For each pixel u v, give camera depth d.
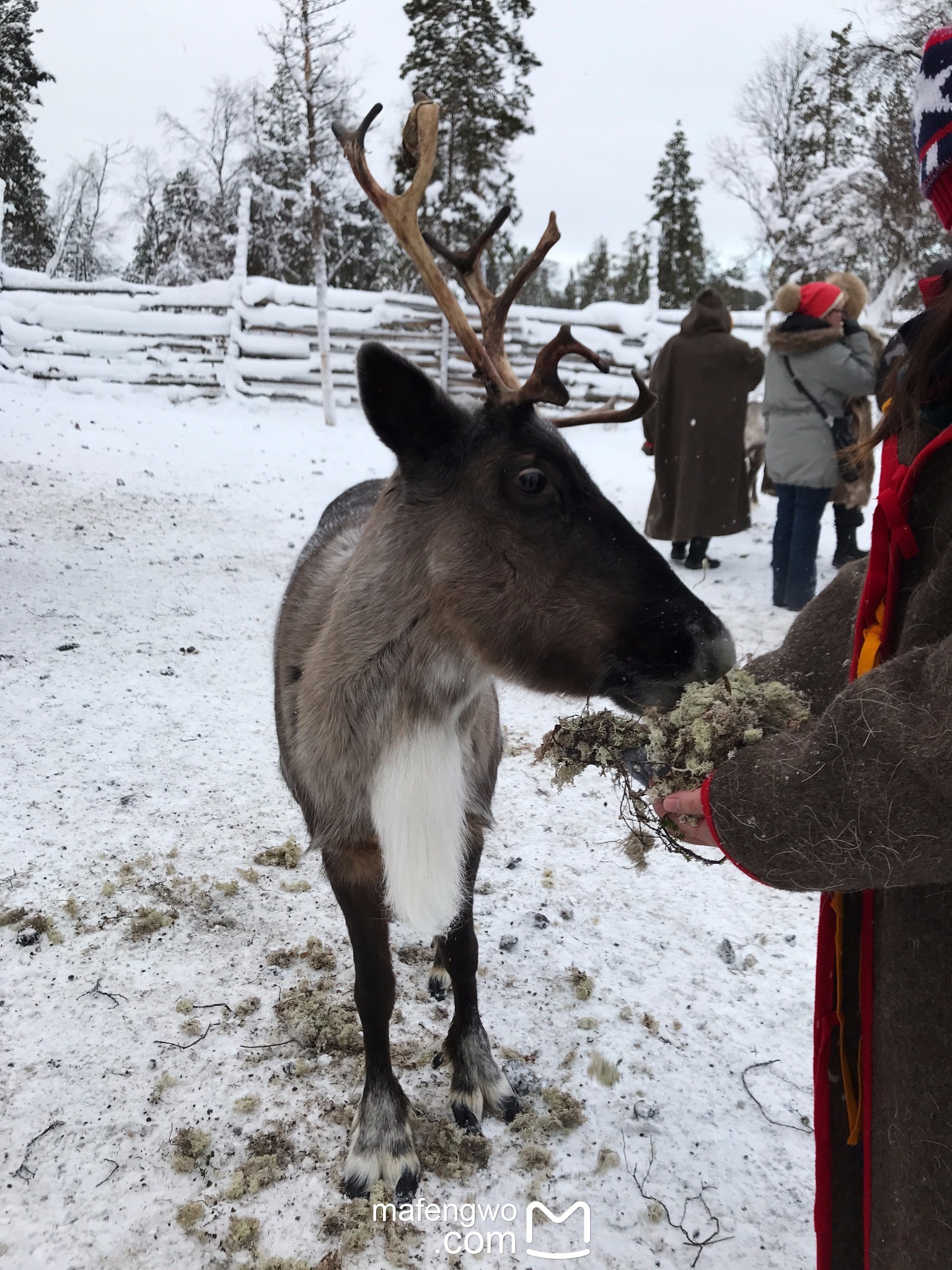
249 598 5.88
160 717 4.15
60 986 2.54
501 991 2.66
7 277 12.56
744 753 1.25
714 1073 2.39
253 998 2.56
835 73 23.12
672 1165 2.11
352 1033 2.43
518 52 17.30
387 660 1.93
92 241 29.92
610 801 3.82
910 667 1.10
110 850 3.15
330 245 20.12
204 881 3.04
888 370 1.37
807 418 5.65
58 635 4.93
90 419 10.55
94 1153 2.05
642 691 1.80
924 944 1.19
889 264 19.91
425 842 1.94
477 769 2.22
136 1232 1.88
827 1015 1.42
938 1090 1.18
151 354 12.80
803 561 5.95
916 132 1.26
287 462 10.23
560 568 1.81
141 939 2.75
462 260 2.04
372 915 2.09
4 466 8.14
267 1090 2.26
